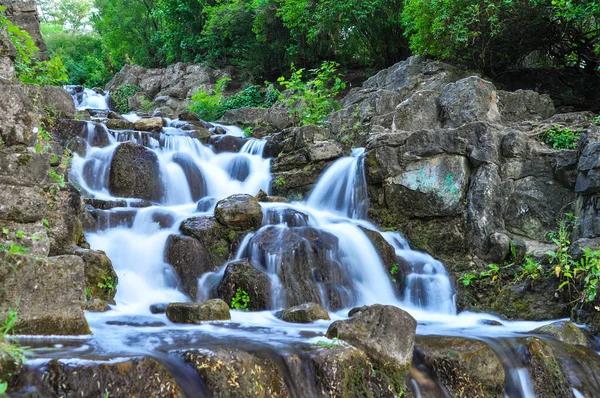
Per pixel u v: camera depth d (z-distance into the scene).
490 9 11.16
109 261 6.18
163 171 9.52
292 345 4.50
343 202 9.42
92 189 8.75
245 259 7.17
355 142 11.09
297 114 12.83
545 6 10.85
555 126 9.03
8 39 5.07
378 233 8.09
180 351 4.01
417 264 8.05
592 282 6.52
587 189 7.16
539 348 5.27
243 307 6.55
